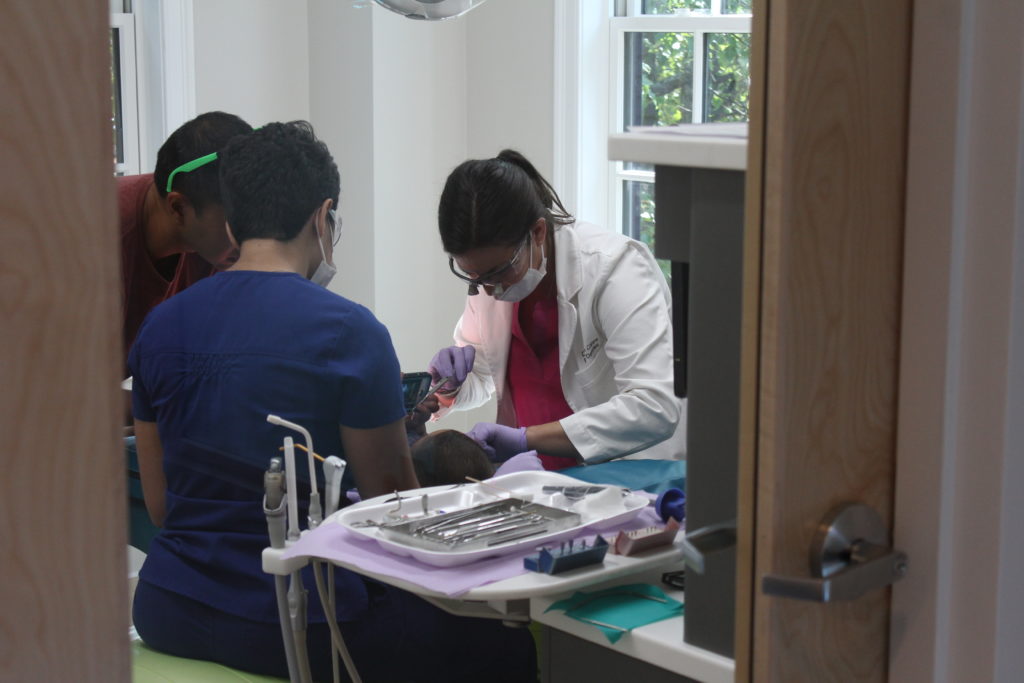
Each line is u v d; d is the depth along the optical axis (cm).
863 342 82
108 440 51
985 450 86
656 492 135
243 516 125
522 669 139
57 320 48
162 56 183
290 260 133
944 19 81
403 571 101
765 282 75
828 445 80
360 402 130
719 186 87
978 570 88
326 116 211
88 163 49
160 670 120
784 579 75
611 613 98
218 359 124
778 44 72
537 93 233
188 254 129
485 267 166
